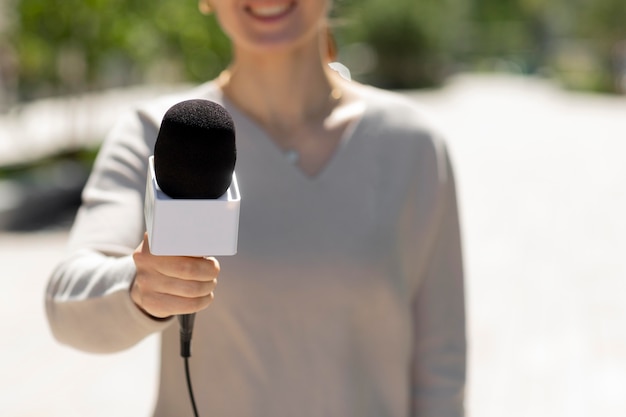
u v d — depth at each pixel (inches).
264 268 71.4
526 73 2089.1
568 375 237.1
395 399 75.9
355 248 72.6
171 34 505.4
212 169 49.4
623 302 305.9
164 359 73.9
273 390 71.9
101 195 70.2
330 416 72.7
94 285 61.9
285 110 76.5
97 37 483.8
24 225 431.8
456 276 80.4
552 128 967.0
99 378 232.2
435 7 1651.1
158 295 54.7
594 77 1595.7
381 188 75.2
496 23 2258.9
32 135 717.9
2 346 255.0
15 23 493.0
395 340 75.2
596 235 423.8
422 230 77.2
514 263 364.8
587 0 1643.7
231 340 71.9
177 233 49.2
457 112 1153.4
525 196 534.6
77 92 572.4
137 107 74.9
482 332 272.5
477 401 219.6
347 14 90.7
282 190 73.4
